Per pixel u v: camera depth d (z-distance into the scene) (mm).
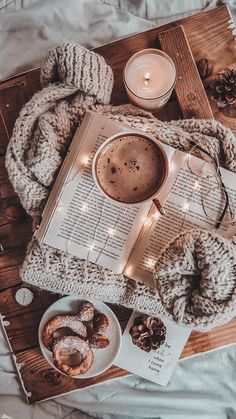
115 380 991
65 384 966
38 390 968
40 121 865
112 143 833
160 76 908
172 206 854
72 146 856
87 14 1028
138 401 986
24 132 877
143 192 836
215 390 991
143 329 925
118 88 962
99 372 930
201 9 1028
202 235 780
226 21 959
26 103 901
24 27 1027
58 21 1026
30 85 967
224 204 854
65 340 923
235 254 776
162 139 873
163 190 854
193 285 803
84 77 879
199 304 786
